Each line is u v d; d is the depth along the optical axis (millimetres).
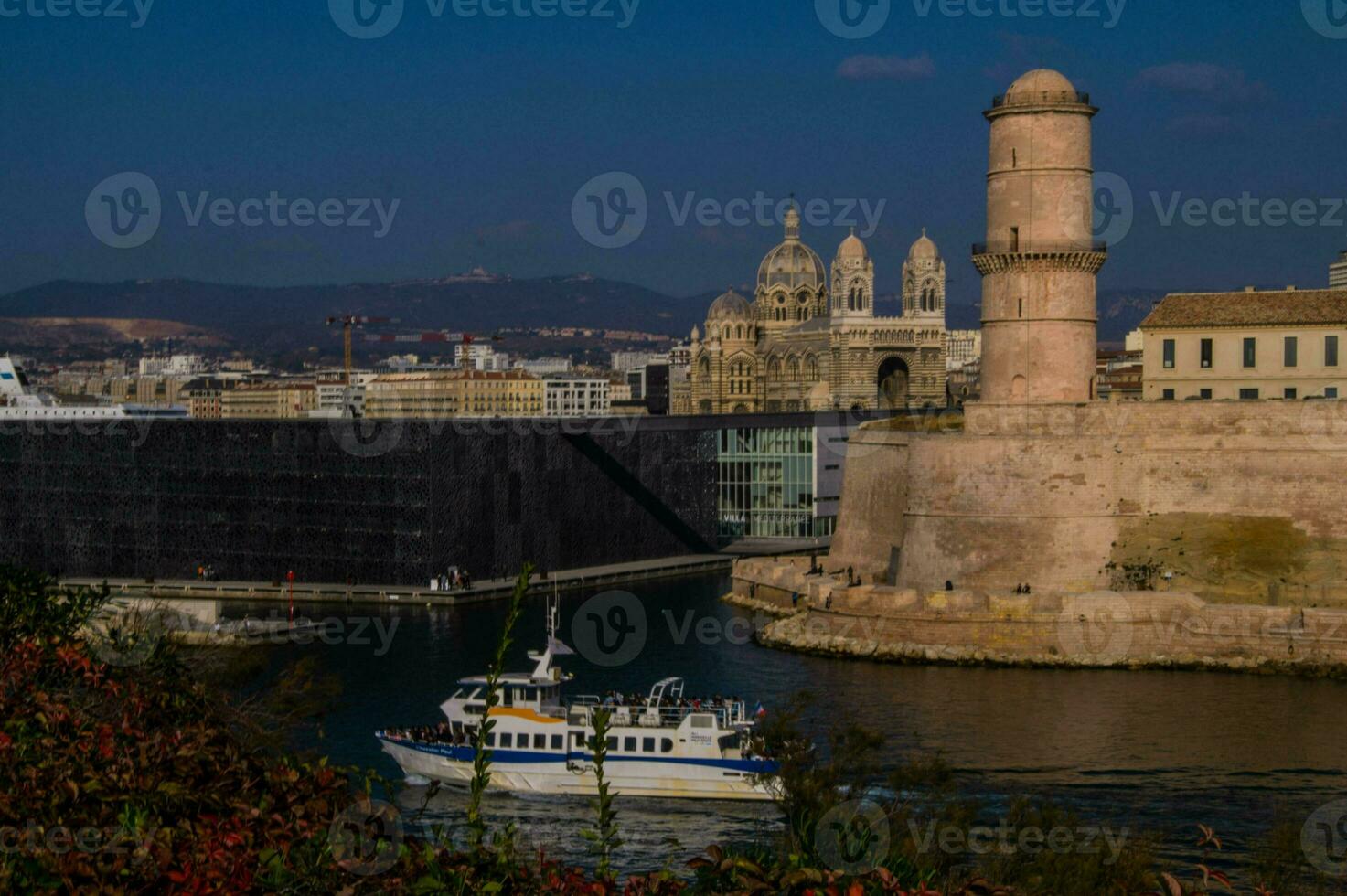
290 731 83625
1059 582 136875
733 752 92438
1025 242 140625
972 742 100688
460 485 182500
